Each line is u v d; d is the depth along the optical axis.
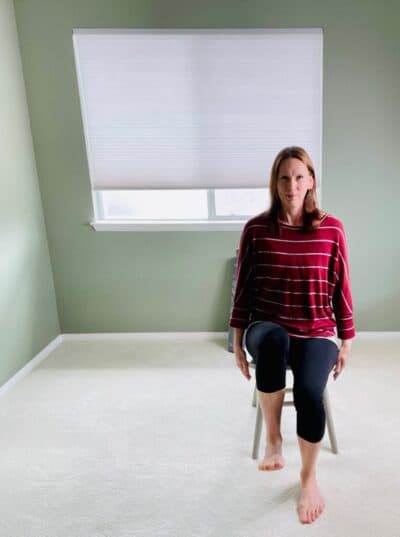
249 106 2.53
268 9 2.38
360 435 1.79
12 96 2.43
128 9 2.41
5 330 2.31
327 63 2.44
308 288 1.49
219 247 2.76
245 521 1.38
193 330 2.90
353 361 2.46
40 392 2.28
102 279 2.86
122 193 2.83
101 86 2.54
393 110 2.49
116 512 1.44
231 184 2.65
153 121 2.58
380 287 2.75
